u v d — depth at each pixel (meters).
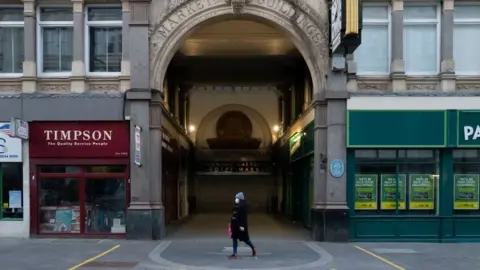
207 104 35.38
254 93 35.09
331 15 15.98
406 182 16.39
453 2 16.47
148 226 16.03
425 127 16.05
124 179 16.48
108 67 16.97
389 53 16.69
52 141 16.38
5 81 16.64
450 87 16.33
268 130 35.56
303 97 22.86
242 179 35.19
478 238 16.14
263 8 16.50
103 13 17.02
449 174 16.22
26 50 16.55
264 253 13.49
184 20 16.50
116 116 16.25
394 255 13.34
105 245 14.84
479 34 16.77
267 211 33.97
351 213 16.20
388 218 16.19
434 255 13.39
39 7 16.91
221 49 22.06
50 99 16.31
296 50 22.16
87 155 16.38
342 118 16.14
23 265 11.54
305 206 21.25
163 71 16.66
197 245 14.97
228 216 28.73
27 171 16.44
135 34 16.39
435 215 16.30
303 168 21.84
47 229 16.55
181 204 27.91
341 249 14.41
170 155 22.30
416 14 16.86
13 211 16.61
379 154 16.38
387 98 16.11
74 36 16.58
